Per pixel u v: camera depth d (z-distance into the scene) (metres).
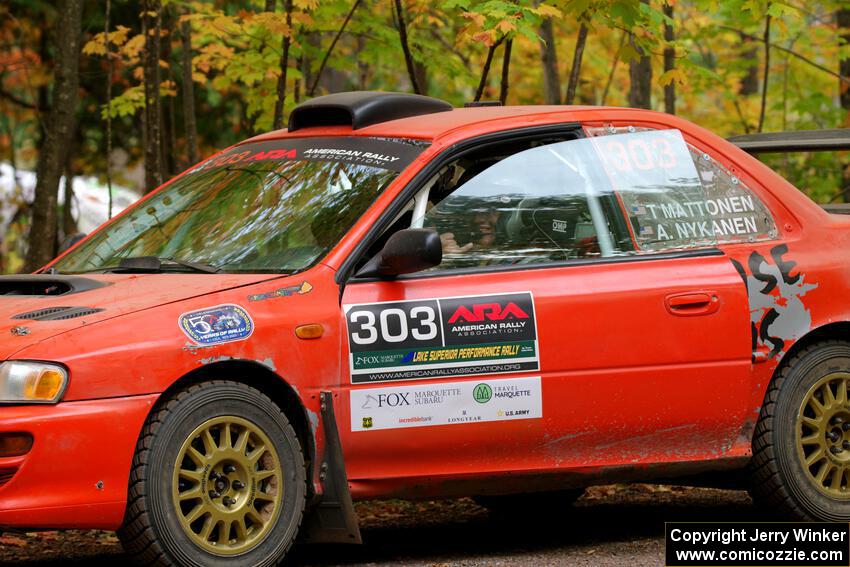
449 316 14.33
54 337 12.54
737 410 15.79
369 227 14.41
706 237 16.11
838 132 20.38
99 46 34.09
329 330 13.83
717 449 15.86
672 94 34.88
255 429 13.44
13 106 57.66
